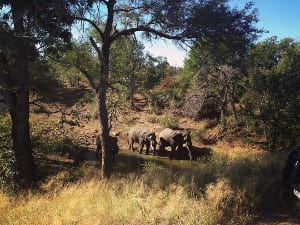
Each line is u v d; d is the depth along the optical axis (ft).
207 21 41.88
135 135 79.97
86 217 22.44
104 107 47.47
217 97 92.38
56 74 50.80
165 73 136.98
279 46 72.18
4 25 36.17
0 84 41.16
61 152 59.57
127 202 25.00
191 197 26.50
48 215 23.53
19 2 36.29
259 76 57.67
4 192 37.09
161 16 43.62
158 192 28.02
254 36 44.83
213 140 83.41
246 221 23.31
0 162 44.86
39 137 56.18
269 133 59.67
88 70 50.39
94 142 80.28
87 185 32.78
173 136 73.56
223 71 81.41
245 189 26.35
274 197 26.99
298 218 23.70
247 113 62.54
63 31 39.40
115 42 55.06
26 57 38.47
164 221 22.53
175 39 45.88
